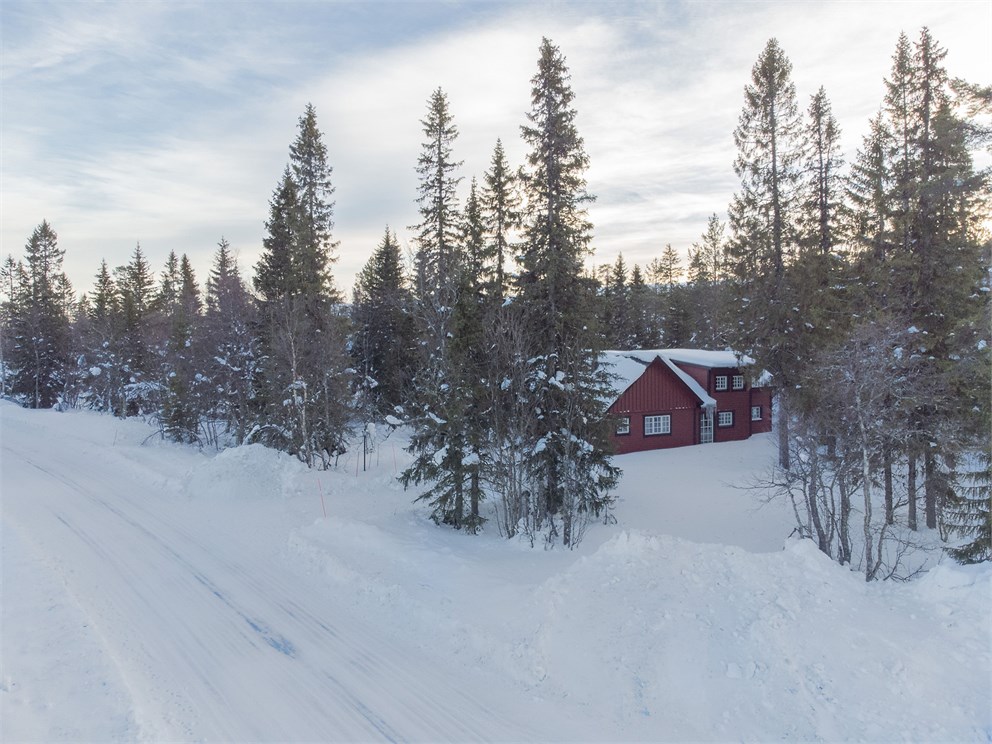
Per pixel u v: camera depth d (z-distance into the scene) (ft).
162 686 25.52
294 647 30.04
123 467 77.10
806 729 21.35
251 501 63.10
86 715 22.50
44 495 60.64
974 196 53.21
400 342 113.80
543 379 55.47
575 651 27.50
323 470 78.23
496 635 29.96
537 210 62.08
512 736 22.56
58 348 170.71
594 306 63.00
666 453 112.16
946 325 61.41
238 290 110.01
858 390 45.39
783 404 81.82
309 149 96.63
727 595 29.12
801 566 31.19
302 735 22.44
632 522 64.39
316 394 84.89
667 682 24.72
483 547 49.90
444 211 83.46
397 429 124.36
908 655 23.70
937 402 55.36
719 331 196.54
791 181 89.86
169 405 104.88
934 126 61.67
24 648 27.32
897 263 63.62
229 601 35.78
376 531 48.37
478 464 56.70
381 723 23.41
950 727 20.34
